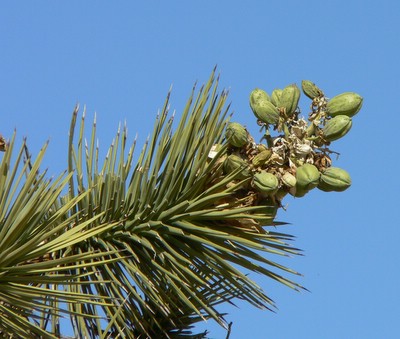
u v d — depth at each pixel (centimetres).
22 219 519
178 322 636
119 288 606
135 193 614
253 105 652
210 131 623
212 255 607
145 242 605
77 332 572
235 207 628
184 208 612
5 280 523
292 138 636
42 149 527
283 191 632
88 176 614
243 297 608
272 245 615
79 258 539
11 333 529
